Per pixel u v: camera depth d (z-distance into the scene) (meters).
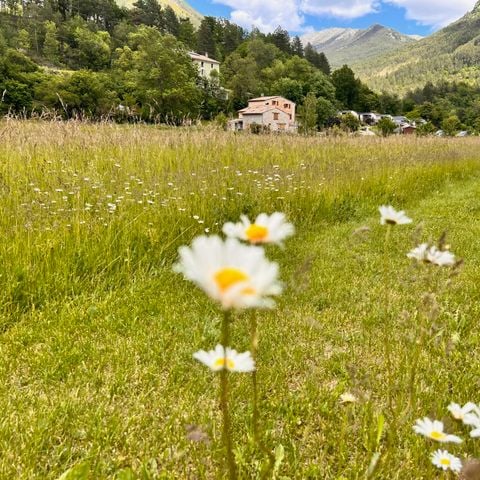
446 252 1.58
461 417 1.57
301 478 1.97
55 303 3.46
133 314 3.44
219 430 2.23
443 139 17.25
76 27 116.56
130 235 4.30
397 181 8.71
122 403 2.49
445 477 1.75
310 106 70.81
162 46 66.75
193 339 3.17
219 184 5.91
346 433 2.26
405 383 2.63
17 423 2.24
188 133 8.72
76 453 2.11
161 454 2.12
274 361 2.95
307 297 3.92
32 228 3.87
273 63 127.94
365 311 3.74
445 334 3.26
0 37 99.38
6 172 5.28
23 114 7.94
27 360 2.82
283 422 2.36
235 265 0.68
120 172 5.80
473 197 9.05
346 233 6.06
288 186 6.57
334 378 2.83
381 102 129.00
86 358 2.90
